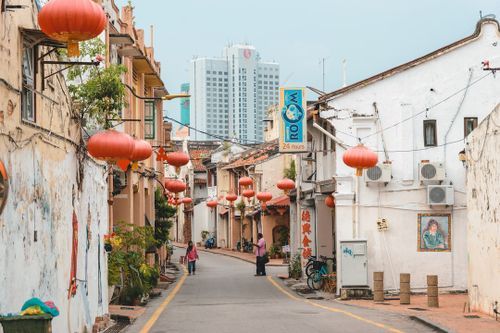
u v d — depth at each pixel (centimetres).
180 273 3988
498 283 1669
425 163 2438
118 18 2591
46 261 1089
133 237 2217
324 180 2773
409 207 2472
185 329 1553
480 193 1812
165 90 3706
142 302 2152
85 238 1437
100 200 1641
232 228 6538
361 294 2378
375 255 2464
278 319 1719
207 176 7694
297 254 3406
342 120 2483
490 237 1728
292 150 2586
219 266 4681
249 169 5559
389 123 2481
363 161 2034
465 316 1727
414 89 2484
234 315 1825
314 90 2678
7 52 917
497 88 2483
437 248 2466
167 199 3934
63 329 1189
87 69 1627
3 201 864
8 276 886
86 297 1434
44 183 1088
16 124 942
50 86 1156
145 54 3072
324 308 2025
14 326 816
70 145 1295
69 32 884
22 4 998
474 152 1866
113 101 1536
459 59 2491
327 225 2916
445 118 2481
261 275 3716
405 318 1761
